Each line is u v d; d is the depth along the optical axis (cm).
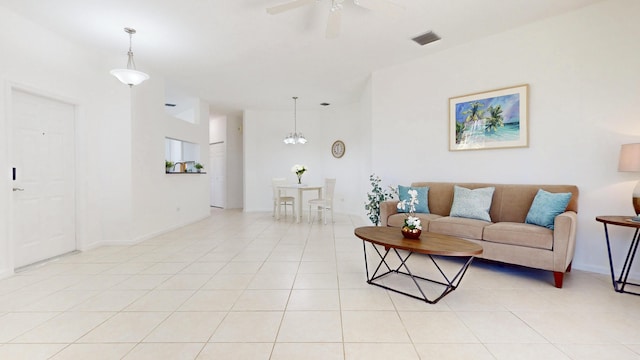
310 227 521
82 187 362
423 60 402
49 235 330
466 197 332
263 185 739
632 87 266
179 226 523
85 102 365
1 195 271
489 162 350
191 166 609
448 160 384
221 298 228
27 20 292
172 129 510
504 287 248
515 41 326
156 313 203
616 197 274
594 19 281
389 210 361
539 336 174
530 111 319
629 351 159
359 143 653
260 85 522
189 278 271
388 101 438
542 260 249
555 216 262
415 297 227
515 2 275
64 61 334
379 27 318
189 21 299
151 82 439
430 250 208
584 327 184
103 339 172
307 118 736
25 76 292
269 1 265
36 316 199
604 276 272
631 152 240
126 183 391
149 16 288
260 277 273
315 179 738
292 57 396
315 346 165
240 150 821
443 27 321
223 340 171
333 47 366
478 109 355
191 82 504
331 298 228
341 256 342
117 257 337
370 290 243
